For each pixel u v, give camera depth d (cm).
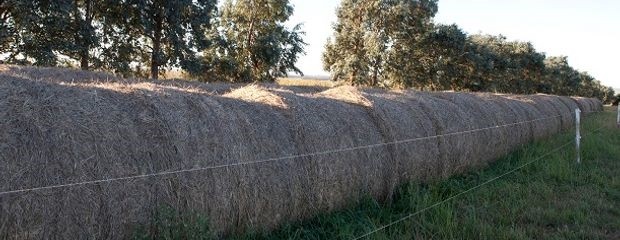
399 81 4078
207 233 414
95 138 385
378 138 669
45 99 374
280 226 522
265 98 571
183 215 423
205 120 467
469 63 4509
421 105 823
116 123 404
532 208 663
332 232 534
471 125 930
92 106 399
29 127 356
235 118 498
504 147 1098
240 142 484
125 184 393
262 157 500
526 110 1366
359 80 3916
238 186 469
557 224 611
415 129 751
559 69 6981
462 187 768
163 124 432
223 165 459
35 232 347
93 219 375
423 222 569
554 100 1958
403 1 3922
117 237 389
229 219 465
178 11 2394
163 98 453
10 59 1942
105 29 2331
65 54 2017
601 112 3756
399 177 696
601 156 1141
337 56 4266
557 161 991
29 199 344
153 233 409
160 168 417
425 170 762
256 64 3441
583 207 679
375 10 3981
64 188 360
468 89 4641
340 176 587
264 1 3378
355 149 618
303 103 595
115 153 393
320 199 560
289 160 527
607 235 576
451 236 527
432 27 4281
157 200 412
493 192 742
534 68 5934
